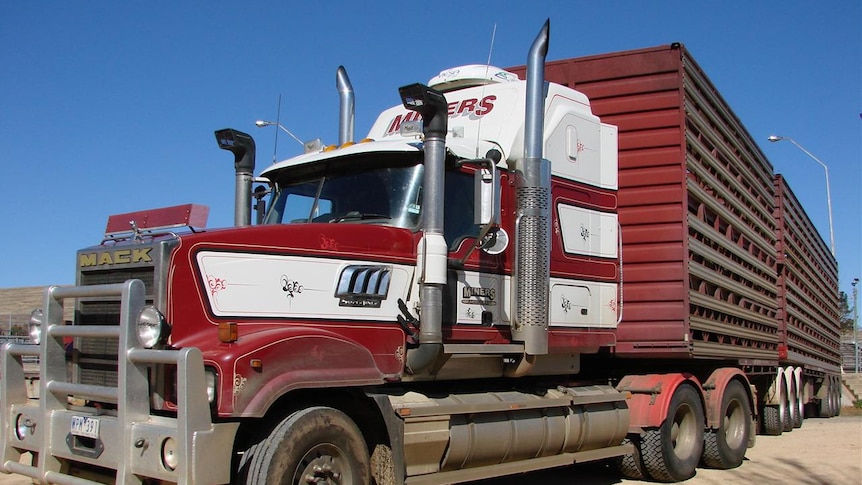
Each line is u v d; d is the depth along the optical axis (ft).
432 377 21.72
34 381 22.20
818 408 67.46
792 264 52.75
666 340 29.68
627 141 30.83
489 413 22.65
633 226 30.53
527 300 23.11
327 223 21.13
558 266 25.23
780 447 41.11
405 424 19.95
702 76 32.86
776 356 45.60
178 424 15.66
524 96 24.91
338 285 19.77
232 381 16.53
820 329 66.28
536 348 22.97
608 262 27.48
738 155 39.34
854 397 98.22
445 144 20.98
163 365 17.17
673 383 29.27
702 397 32.09
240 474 17.12
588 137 27.22
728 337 36.32
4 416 19.10
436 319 20.18
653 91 30.48
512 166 24.11
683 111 29.99
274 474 16.84
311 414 17.88
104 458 16.84
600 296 26.96
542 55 23.88
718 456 32.60
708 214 33.81
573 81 31.81
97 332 17.46
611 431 27.50
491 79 26.99
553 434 24.71
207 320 17.74
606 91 31.22
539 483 29.55
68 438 17.79
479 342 22.49
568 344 25.30
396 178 22.00
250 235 18.65
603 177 27.71
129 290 16.79
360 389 19.45
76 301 19.34
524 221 23.34
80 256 19.62
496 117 24.82
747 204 40.96
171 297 17.34
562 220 25.66
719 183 35.32
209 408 16.10
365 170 22.67
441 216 20.52
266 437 17.39
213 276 17.99
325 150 23.58
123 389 16.55
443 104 20.52
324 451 18.17
